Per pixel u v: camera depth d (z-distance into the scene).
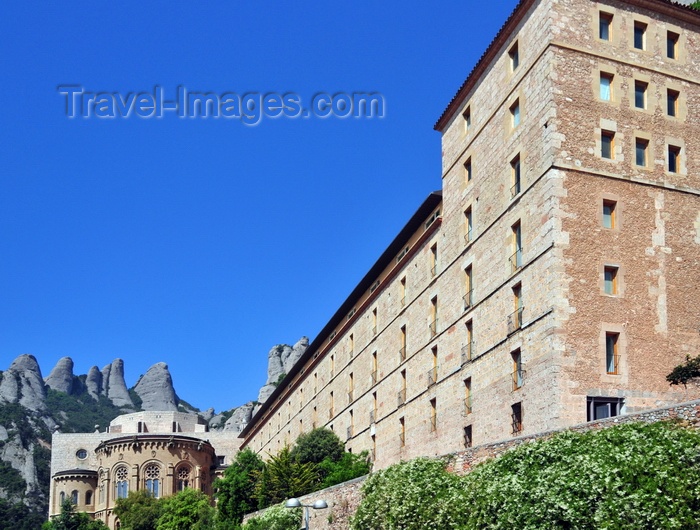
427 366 55.47
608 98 43.31
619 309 40.38
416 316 58.59
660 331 40.84
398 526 36.50
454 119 53.75
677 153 44.22
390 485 38.94
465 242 50.78
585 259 40.47
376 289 68.44
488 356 45.88
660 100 44.34
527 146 43.78
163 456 136.88
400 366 60.91
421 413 55.59
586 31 43.62
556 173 41.12
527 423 40.66
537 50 43.81
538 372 40.06
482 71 50.00
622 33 44.38
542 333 40.12
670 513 24.12
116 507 130.25
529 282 42.03
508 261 44.59
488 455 36.88
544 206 41.34
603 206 41.72
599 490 25.69
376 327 68.56
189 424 170.75
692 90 45.31
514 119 46.09
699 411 27.94
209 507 94.38
